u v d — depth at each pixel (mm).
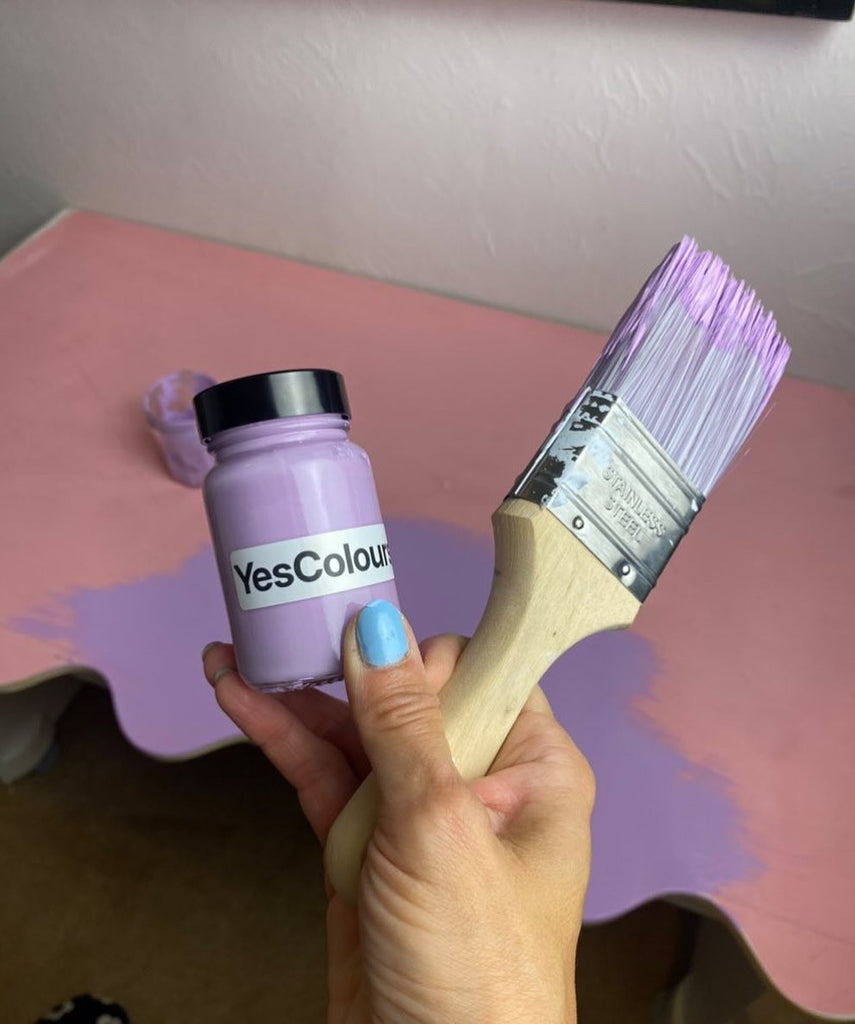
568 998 396
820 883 535
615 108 700
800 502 735
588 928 1037
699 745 594
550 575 422
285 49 768
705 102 672
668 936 1025
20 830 1118
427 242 865
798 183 690
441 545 704
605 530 423
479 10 685
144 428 796
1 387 833
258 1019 991
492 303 894
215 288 922
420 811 371
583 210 775
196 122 861
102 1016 965
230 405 403
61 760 1170
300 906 1058
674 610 666
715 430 458
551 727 482
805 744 593
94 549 710
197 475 737
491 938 375
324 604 401
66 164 968
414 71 739
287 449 404
